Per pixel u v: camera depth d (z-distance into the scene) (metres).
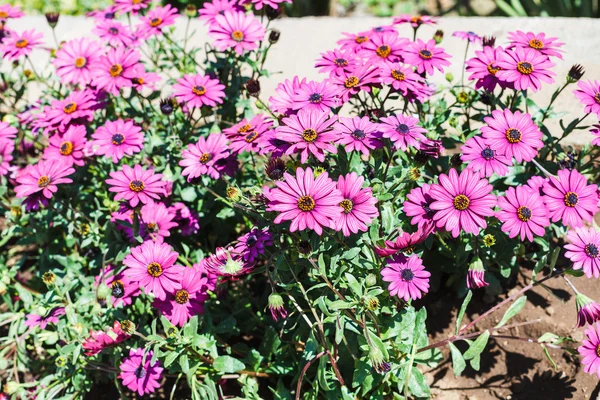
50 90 1.19
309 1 1.95
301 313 0.85
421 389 0.86
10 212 1.07
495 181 0.97
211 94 1.00
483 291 1.01
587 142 1.09
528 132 0.87
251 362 0.93
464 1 1.92
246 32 1.02
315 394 0.88
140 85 1.03
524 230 0.83
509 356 0.96
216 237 1.06
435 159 0.99
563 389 0.92
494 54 0.94
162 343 0.86
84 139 0.98
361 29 1.34
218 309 0.99
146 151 1.03
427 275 0.83
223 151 0.92
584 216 0.84
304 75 1.27
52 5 1.86
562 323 0.96
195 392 0.88
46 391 0.97
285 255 0.87
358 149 0.84
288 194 0.81
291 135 0.84
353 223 0.81
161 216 0.96
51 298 0.94
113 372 0.97
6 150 1.04
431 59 0.96
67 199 1.05
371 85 0.90
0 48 1.12
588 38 1.23
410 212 0.85
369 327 0.86
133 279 0.86
